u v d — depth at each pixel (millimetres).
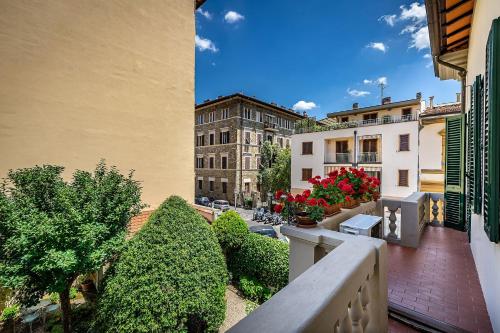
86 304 5922
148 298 4246
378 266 1587
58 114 5164
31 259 3514
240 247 8047
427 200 5551
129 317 4156
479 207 2555
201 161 28000
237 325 778
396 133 17984
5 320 5191
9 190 4195
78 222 3701
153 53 6723
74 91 5383
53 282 3861
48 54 5051
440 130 17656
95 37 5684
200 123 27984
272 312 847
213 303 5055
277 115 28266
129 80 6250
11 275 3498
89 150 5586
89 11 5590
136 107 6379
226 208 21781
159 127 6840
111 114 5934
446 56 4621
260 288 7027
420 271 3111
